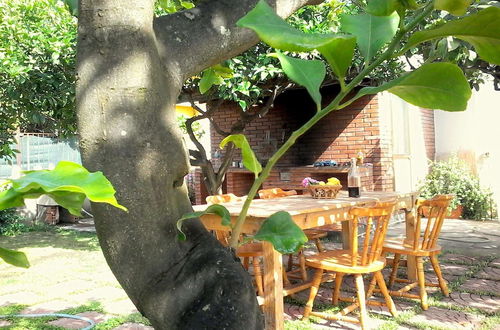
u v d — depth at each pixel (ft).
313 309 11.54
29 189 1.35
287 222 2.47
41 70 15.53
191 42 2.84
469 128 28.37
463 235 22.03
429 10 1.81
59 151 30.48
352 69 16.61
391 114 25.13
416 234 11.56
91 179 1.37
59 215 31.40
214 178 19.16
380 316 10.94
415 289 13.16
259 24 1.40
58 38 15.39
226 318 2.34
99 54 2.46
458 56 9.86
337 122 22.89
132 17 2.48
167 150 2.52
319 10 16.55
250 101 17.26
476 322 10.32
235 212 9.22
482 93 27.58
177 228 2.48
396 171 25.04
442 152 29.71
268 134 24.43
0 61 14.37
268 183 24.00
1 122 17.61
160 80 2.59
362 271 9.92
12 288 14.08
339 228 21.68
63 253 19.77
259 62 15.31
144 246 2.44
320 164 22.13
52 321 11.02
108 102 2.42
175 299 2.46
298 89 22.93
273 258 8.99
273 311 8.95
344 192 15.26
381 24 2.25
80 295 13.26
